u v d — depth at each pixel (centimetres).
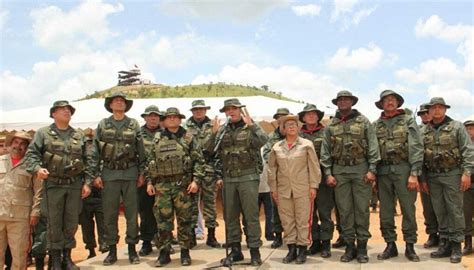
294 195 651
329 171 670
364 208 650
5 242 624
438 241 758
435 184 674
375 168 645
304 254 654
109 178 665
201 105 840
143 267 655
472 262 665
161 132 671
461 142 654
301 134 728
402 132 646
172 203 660
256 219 648
